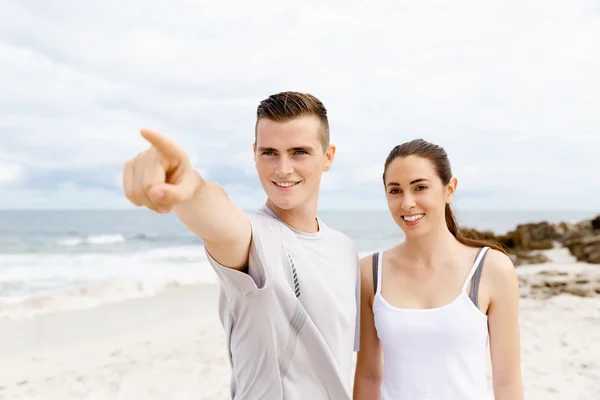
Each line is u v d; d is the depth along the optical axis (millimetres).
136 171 1157
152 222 52844
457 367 2324
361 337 2645
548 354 6645
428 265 2492
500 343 2385
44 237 35625
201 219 1472
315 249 2068
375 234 43312
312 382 1864
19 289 15180
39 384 5922
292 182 1981
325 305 1934
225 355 7047
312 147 1992
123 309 10375
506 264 2408
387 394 2459
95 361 6852
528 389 5395
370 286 2613
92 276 17391
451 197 2609
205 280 14852
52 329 8672
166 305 10836
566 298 10422
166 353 7168
